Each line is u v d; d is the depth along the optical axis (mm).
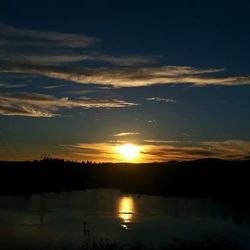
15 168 130625
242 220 53656
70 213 61906
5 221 52219
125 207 71500
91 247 33625
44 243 37625
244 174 103375
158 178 125500
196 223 50812
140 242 35812
